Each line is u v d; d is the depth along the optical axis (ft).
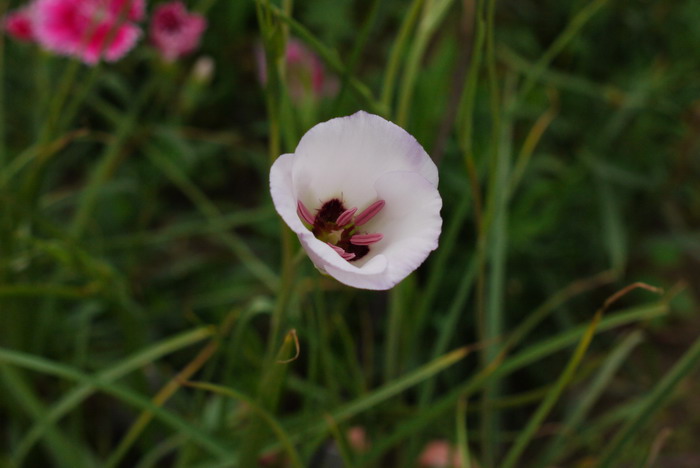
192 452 2.64
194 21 3.25
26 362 2.34
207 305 3.58
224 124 4.48
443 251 2.60
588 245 3.99
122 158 3.52
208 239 4.02
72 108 2.77
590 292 3.99
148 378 3.20
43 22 2.82
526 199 3.62
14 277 2.78
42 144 2.73
